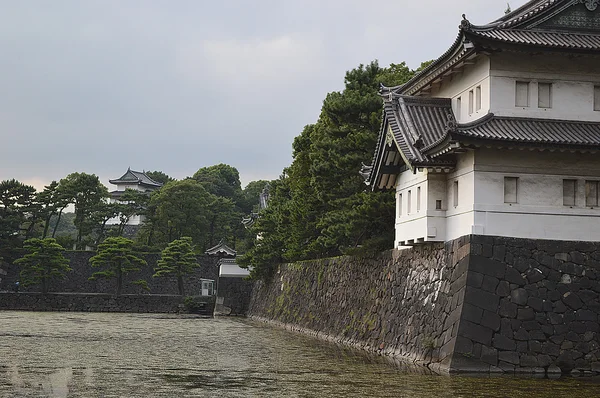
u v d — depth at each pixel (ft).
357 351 120.16
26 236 326.44
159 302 286.25
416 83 117.50
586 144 89.30
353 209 134.92
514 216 91.61
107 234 365.20
